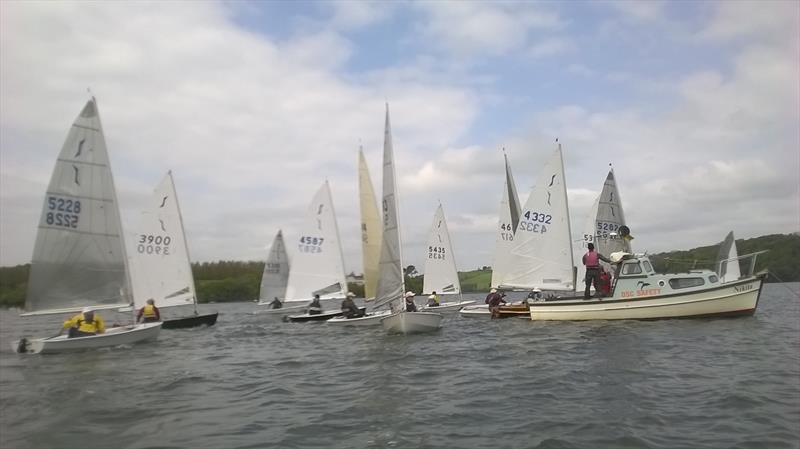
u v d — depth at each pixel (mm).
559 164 27047
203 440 8133
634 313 22719
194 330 28906
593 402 9742
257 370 14891
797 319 23141
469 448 7484
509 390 11039
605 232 28375
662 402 9539
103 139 21672
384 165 22797
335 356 17312
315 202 37375
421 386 11828
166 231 31625
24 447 7891
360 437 8133
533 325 23922
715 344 16047
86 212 21109
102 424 9117
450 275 38562
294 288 36625
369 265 33750
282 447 7715
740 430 7824
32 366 15828
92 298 21156
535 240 27406
